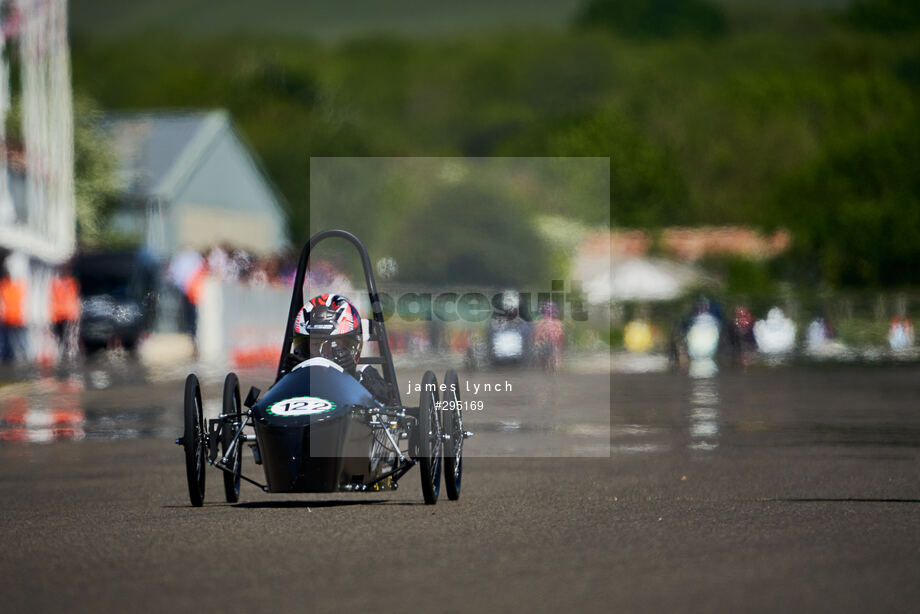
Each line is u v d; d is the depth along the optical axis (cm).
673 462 5656
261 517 3903
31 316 16400
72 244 17975
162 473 5356
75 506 4297
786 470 5309
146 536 3562
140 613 2577
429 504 4184
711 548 3284
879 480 4925
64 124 17812
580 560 3116
